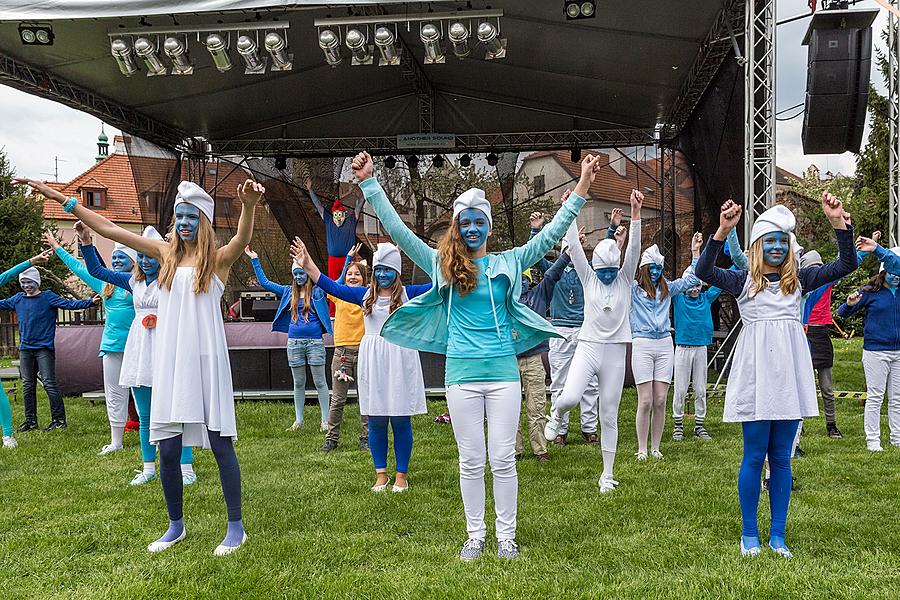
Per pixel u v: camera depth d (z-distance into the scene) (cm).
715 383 984
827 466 553
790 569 338
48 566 363
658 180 1426
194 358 369
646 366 583
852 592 311
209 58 1085
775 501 371
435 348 390
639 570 345
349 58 1170
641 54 1064
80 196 3053
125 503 472
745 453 373
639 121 1389
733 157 997
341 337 657
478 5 940
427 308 383
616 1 891
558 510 446
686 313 680
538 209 1489
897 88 820
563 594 315
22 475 556
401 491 493
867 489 484
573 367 505
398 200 1519
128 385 525
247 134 1470
